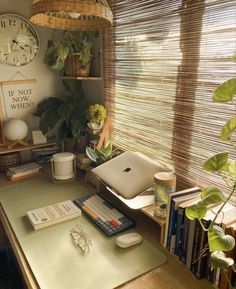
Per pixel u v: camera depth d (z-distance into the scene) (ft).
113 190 4.27
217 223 2.95
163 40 4.32
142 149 5.32
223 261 2.54
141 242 3.83
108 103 6.17
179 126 4.33
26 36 6.48
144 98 5.01
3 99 6.60
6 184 5.77
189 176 4.31
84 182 5.82
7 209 4.71
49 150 6.91
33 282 3.14
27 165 6.38
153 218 3.81
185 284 3.16
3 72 6.47
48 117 6.40
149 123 5.00
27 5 6.37
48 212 4.43
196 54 3.78
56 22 3.83
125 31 5.15
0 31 6.18
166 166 4.58
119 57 5.48
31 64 6.73
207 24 3.56
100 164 5.13
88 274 3.23
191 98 4.01
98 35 5.89
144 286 3.10
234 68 3.33
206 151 3.93
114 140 6.15
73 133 6.18
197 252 3.20
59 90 7.19
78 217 4.44
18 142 6.56
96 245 3.76
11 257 5.79
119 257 3.53
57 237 3.93
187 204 3.36
